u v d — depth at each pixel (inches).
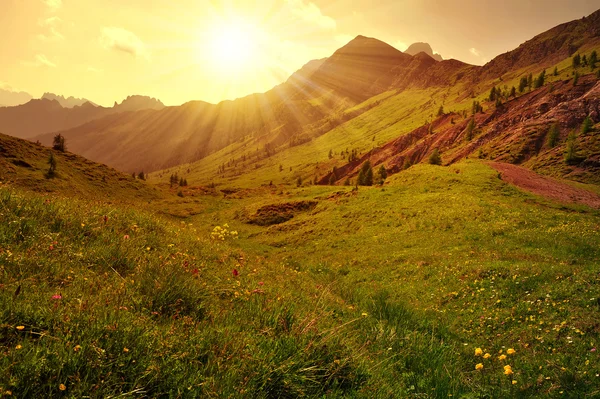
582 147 4995.1
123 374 106.3
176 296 173.6
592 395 189.3
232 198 4060.0
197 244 363.9
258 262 430.3
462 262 741.3
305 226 1894.7
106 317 126.3
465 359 263.7
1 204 228.2
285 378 130.6
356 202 2033.7
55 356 100.0
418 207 1545.3
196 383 111.5
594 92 6358.3
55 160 4035.4
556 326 334.0
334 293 423.2
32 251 181.2
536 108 6978.4
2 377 87.7
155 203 3654.0
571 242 768.9
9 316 113.1
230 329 155.8
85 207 321.7
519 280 521.3
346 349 172.1
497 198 1592.0
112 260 213.6
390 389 151.9
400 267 826.8
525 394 196.1
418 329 321.1
